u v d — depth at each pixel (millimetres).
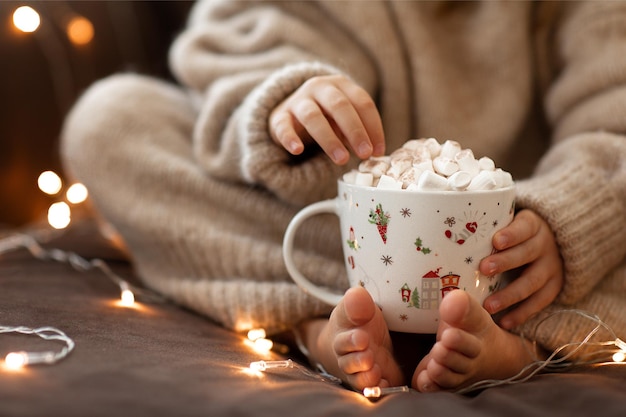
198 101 933
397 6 901
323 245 783
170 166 832
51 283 811
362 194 614
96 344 618
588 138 784
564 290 693
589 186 719
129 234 863
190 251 807
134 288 841
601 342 680
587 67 864
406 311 618
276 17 910
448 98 894
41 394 521
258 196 807
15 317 669
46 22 1133
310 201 762
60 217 1007
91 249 971
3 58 1112
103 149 846
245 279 779
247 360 647
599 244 704
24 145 1131
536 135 961
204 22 990
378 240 612
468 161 618
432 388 597
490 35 917
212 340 693
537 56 946
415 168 614
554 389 580
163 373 570
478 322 582
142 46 1213
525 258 644
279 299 738
